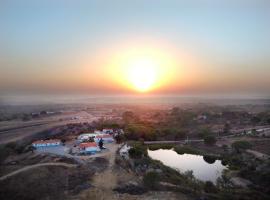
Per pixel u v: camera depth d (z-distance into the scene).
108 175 108.75
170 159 145.38
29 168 108.25
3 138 177.62
